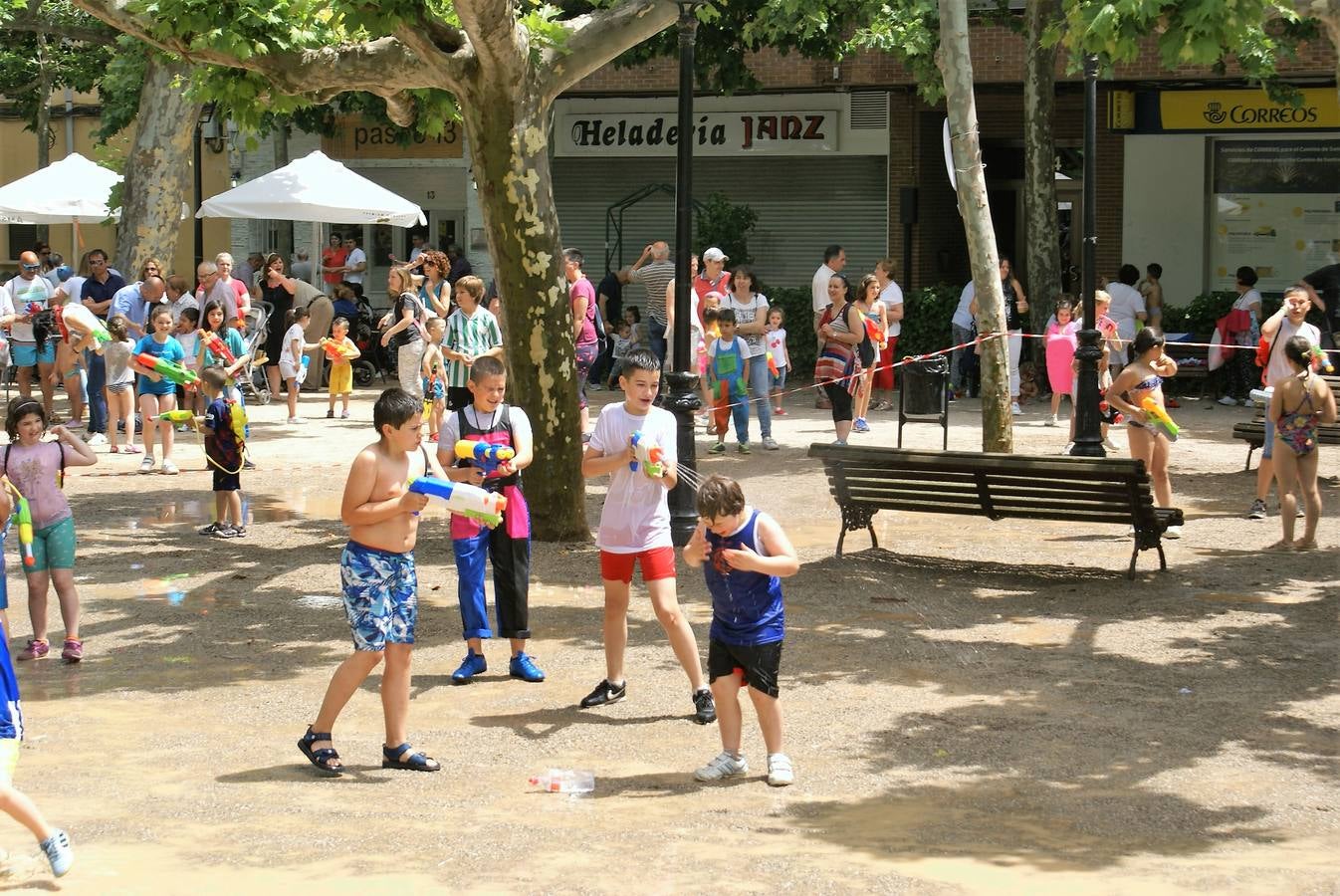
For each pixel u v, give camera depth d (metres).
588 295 16.03
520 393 12.18
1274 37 21.59
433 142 31.06
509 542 8.47
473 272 31.00
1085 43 8.98
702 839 6.08
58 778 6.92
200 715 7.94
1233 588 10.66
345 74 12.02
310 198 22.84
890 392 23.55
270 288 24.00
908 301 24.39
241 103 12.70
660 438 7.79
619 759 7.21
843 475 11.70
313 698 8.25
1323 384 11.84
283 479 15.83
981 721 7.73
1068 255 27.39
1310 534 11.95
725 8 23.61
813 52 23.91
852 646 9.20
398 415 6.92
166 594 10.68
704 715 7.77
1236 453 17.34
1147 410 12.16
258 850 5.96
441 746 7.41
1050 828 6.20
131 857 5.89
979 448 17.39
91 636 9.58
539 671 8.60
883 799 6.59
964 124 15.34
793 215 28.31
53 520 9.00
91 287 20.91
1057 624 9.72
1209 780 6.82
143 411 15.97
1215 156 25.42
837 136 27.39
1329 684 8.35
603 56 11.88
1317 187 24.95
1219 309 23.17
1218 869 5.70
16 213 24.11
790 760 7.16
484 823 6.30
